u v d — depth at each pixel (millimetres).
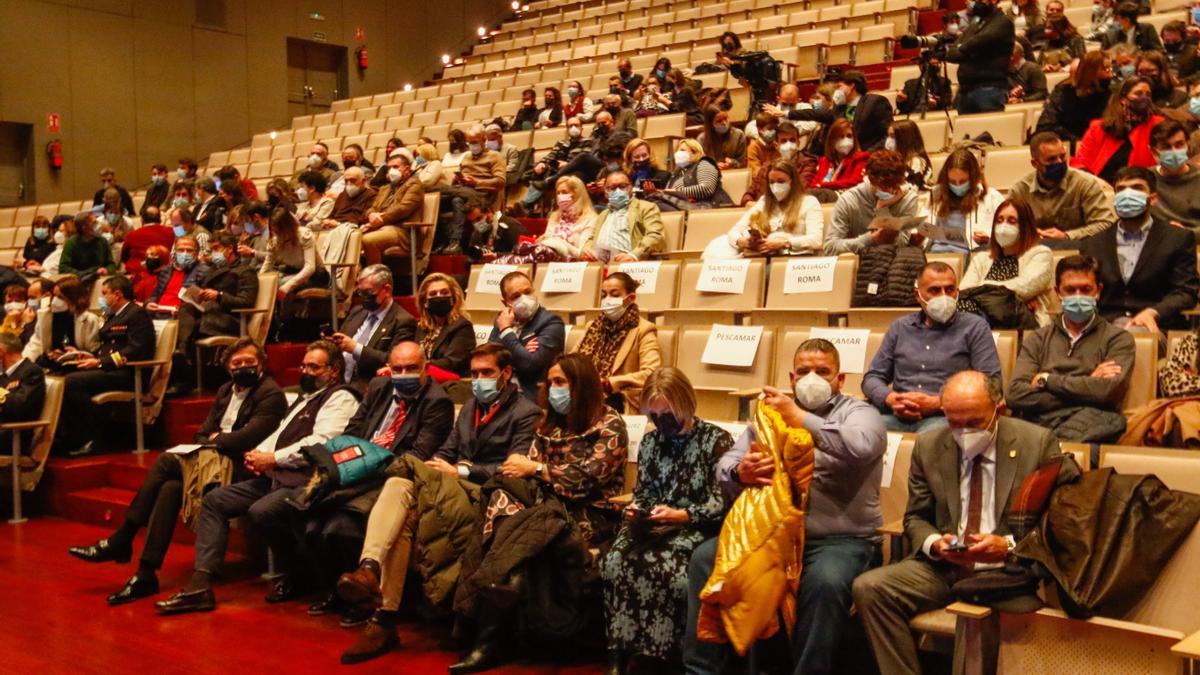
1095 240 4859
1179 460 3311
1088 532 3049
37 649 4297
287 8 17031
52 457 7156
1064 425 4016
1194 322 4637
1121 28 8703
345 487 4719
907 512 3559
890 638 3275
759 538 3414
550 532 4000
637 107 10648
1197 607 3012
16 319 8344
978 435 3391
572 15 17672
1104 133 6289
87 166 14852
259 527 4891
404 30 18625
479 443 4723
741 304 5691
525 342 5445
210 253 8375
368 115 15305
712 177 7750
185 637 4469
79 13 14734
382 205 8688
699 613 3516
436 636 4492
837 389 3932
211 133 16141
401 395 4996
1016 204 4816
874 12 12547
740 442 3811
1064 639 2926
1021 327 4613
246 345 5582
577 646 4301
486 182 9531
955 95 9273
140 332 7234
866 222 5785
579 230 7266
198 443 5625
